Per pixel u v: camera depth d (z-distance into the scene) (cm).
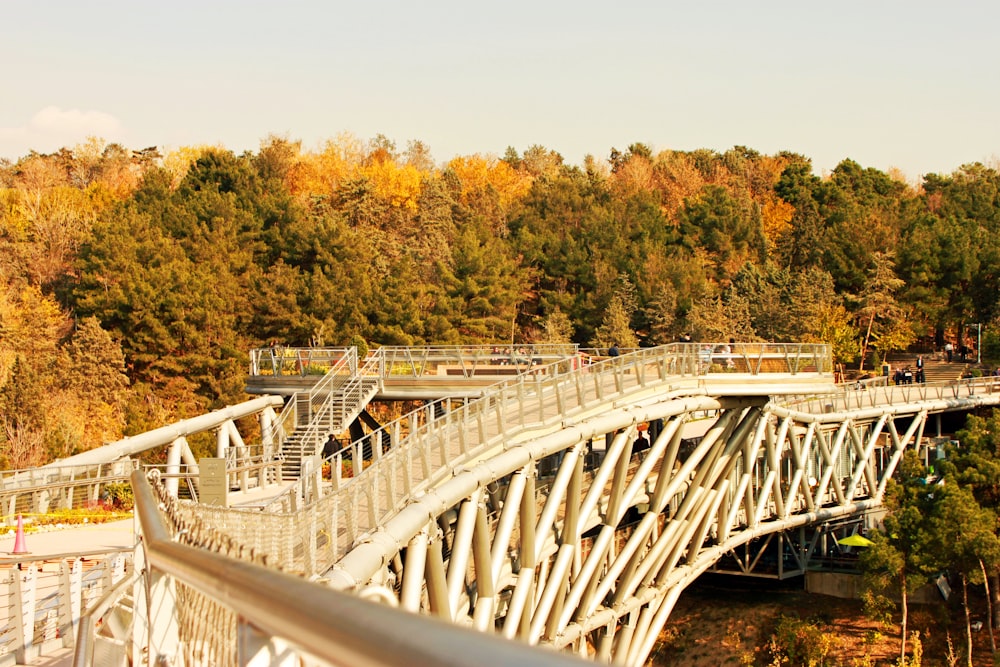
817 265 9950
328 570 1666
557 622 2838
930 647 4806
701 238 10744
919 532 4478
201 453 5666
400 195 11938
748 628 5028
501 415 2566
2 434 5462
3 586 2081
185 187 9594
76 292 7038
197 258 7725
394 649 190
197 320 6869
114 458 3512
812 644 4709
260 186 9625
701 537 3719
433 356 4444
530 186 13762
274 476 3594
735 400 3472
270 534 1477
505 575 2672
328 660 229
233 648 473
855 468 5366
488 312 8088
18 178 10712
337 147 13888
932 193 13775
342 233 8081
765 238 11056
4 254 8138
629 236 10531
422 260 9181
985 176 14262
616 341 8656
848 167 13600
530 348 4544
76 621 1848
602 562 3044
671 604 3662
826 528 5316
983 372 8556
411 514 2000
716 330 8725
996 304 9212
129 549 2241
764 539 5556
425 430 2427
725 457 3544
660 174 14800
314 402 4294
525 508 2545
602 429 2792
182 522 820
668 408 3091
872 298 9062
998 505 4756
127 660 1170
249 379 4619
